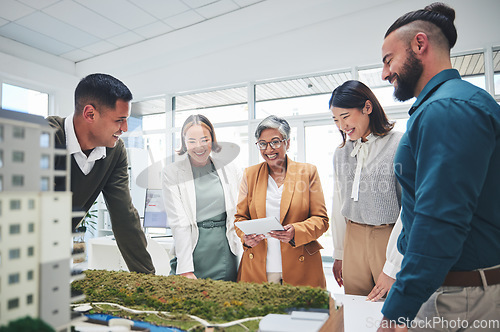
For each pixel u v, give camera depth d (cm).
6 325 41
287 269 116
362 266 119
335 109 123
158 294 82
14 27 315
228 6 345
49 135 49
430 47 80
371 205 115
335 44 316
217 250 117
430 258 65
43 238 46
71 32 346
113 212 119
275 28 335
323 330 63
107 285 89
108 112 98
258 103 337
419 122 73
